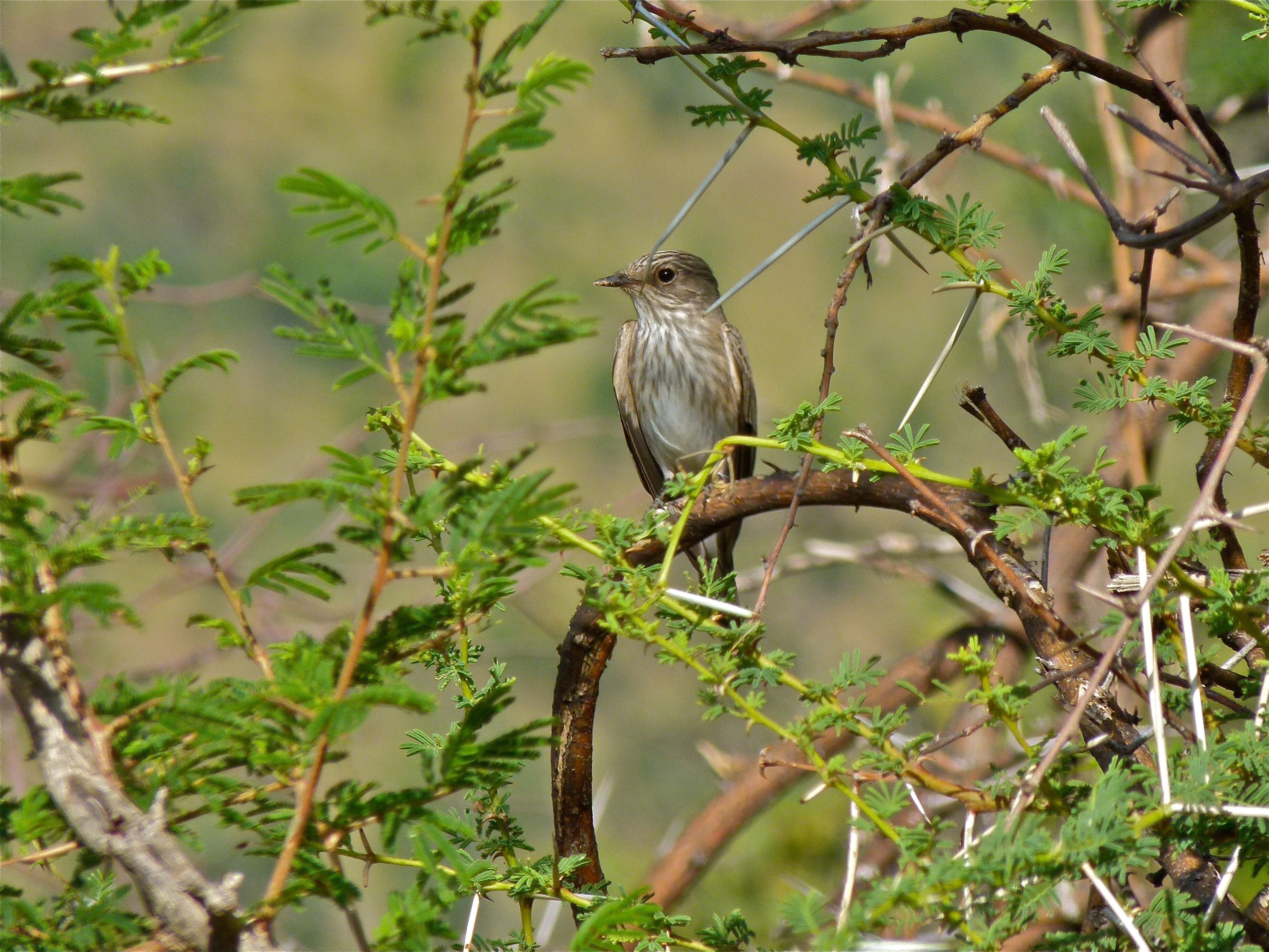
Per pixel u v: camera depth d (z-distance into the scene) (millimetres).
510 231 20438
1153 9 9305
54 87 3348
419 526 3139
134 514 3740
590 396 19828
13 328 3398
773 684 4254
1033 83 4848
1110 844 3467
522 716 13039
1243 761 3812
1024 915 3492
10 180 3301
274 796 3994
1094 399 4762
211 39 3447
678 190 20875
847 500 4961
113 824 3180
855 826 3865
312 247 18266
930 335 17953
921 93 14781
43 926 3441
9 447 3484
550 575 10719
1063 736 3625
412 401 3055
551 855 4863
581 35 20797
